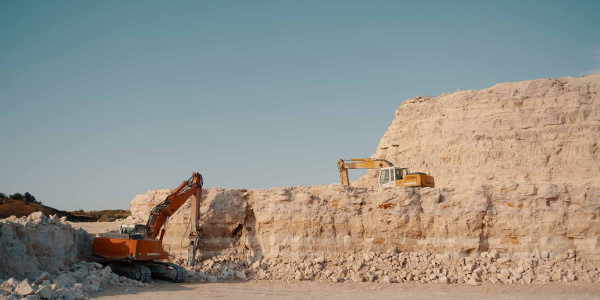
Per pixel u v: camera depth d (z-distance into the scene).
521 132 48.28
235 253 41.44
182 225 42.00
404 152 55.19
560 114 47.50
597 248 37.88
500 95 50.69
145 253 34.47
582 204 38.72
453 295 31.73
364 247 40.25
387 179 44.62
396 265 38.50
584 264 37.38
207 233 41.91
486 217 39.62
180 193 40.50
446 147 51.09
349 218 40.69
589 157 45.31
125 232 37.38
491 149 48.62
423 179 41.78
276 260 40.16
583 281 35.81
